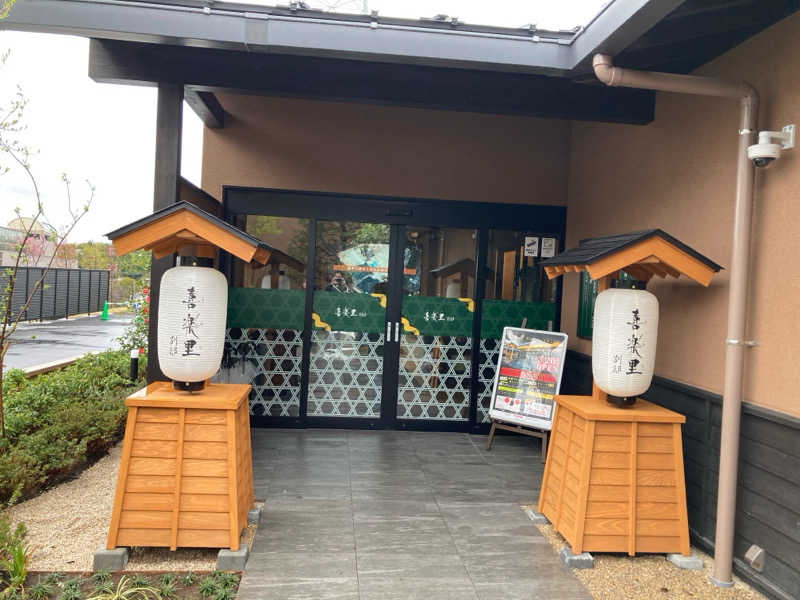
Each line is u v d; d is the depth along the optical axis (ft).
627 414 9.73
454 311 17.84
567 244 18.02
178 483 9.04
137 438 9.12
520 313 17.99
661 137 12.60
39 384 16.48
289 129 17.33
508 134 17.95
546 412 15.66
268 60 12.83
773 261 8.94
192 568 8.93
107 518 10.52
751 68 9.84
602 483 9.72
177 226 9.09
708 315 10.54
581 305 16.52
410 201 17.66
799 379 8.25
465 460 15.14
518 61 10.83
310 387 17.48
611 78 9.52
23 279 53.16
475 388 17.85
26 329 47.50
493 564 9.46
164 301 9.30
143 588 8.18
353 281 17.57
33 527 10.06
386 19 10.61
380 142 17.56
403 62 11.00
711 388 10.35
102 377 18.70
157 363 13.05
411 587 8.60
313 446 15.67
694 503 10.69
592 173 16.29
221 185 17.20
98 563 8.72
